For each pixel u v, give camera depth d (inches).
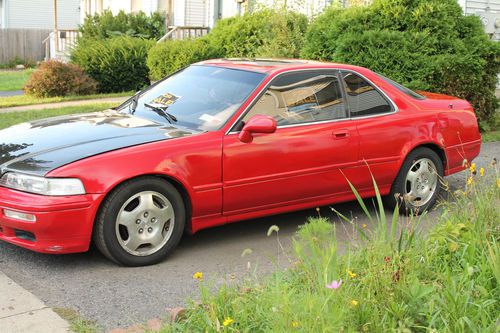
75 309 163.9
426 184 261.0
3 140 210.4
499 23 631.2
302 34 516.4
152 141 199.5
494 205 189.3
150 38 849.5
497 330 128.1
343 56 417.7
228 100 221.6
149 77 653.9
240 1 781.9
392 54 404.2
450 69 411.2
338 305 132.8
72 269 192.1
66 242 184.7
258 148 212.8
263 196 217.8
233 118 212.8
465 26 434.6
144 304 169.0
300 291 150.8
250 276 187.5
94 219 186.7
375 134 241.8
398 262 154.9
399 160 249.4
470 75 425.1
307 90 232.1
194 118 219.1
